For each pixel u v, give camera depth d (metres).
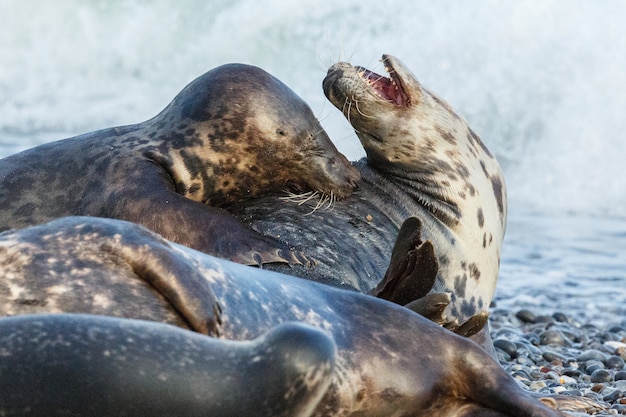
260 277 22.69
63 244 20.59
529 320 46.47
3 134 81.44
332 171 34.56
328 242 32.69
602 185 74.12
